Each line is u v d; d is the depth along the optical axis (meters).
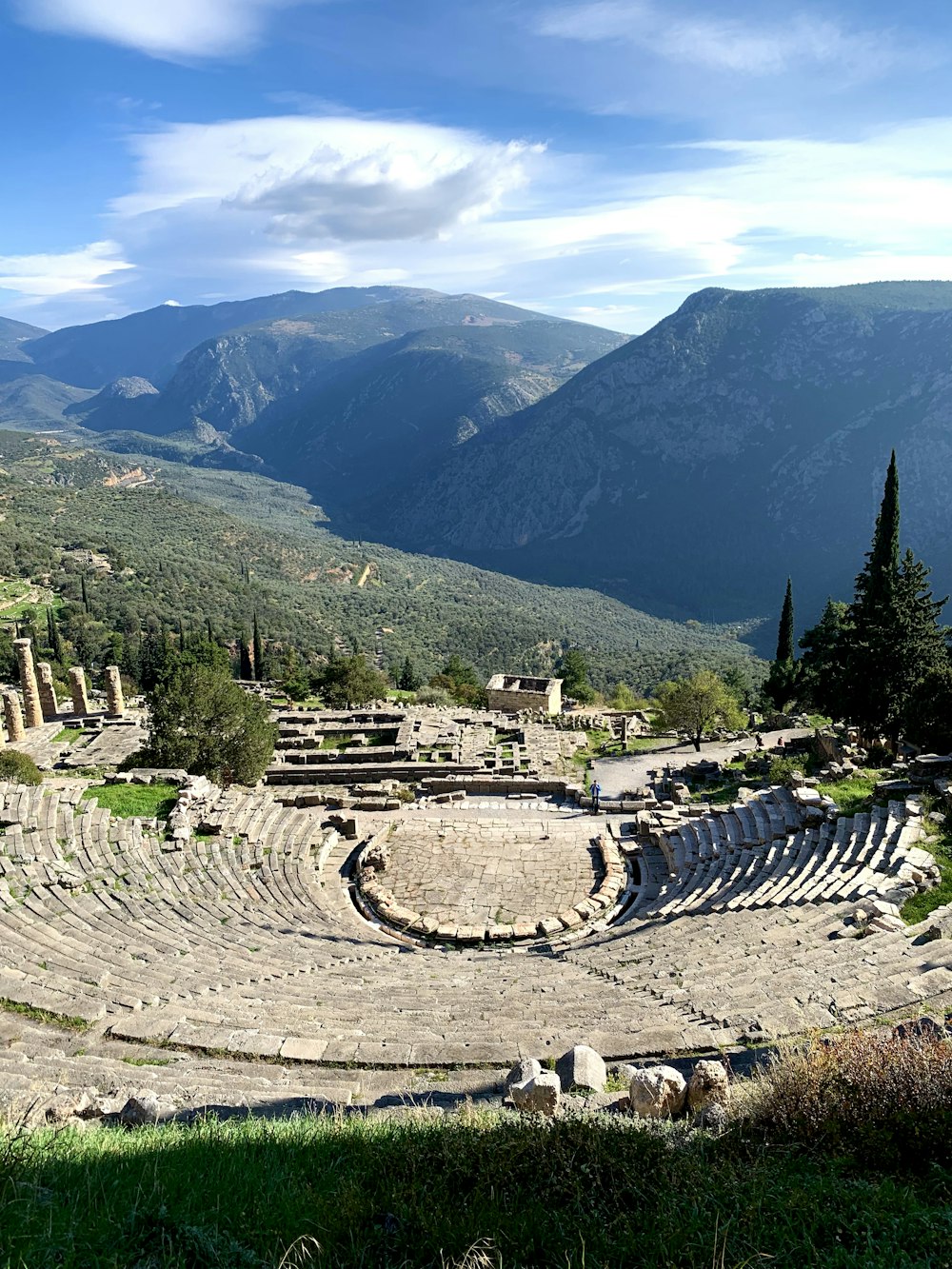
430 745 45.19
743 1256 5.74
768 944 16.12
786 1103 7.89
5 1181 6.51
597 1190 6.66
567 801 36.75
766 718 56.47
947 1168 6.95
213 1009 14.52
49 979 15.22
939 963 13.53
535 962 19.31
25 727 52.25
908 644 43.44
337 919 23.92
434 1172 6.93
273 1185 6.73
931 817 21.72
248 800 32.75
